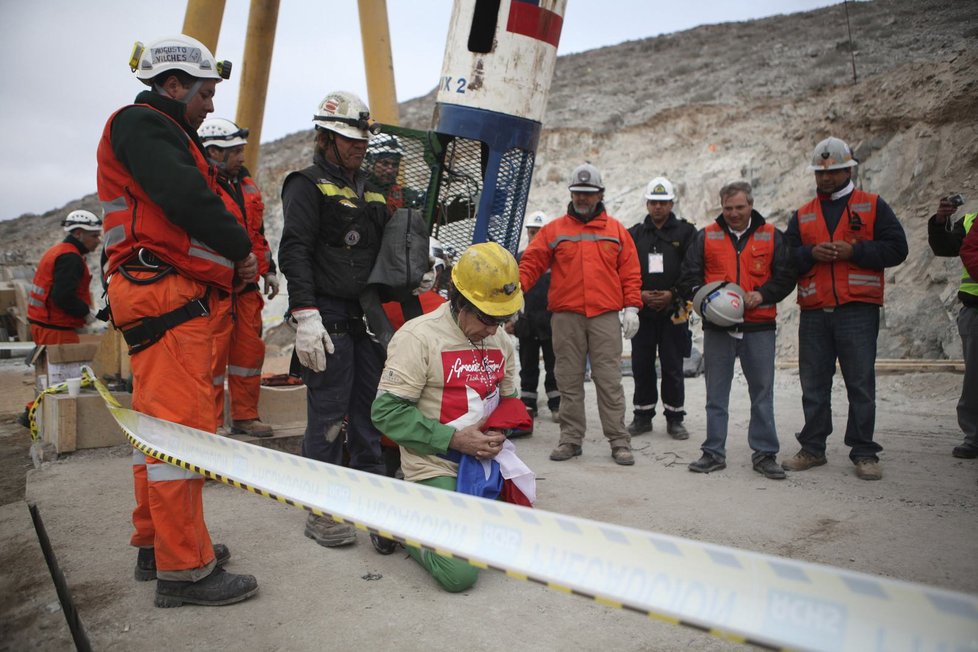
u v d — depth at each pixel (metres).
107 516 4.21
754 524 4.06
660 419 7.60
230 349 5.35
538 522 1.78
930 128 11.67
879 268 4.95
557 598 3.19
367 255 3.95
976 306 5.43
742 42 30.08
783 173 14.68
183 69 2.96
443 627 2.91
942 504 4.36
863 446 5.05
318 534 3.82
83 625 2.91
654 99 24.83
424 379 3.45
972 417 5.47
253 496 4.66
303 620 2.96
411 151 5.30
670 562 1.56
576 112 25.56
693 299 5.37
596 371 5.64
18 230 46.44
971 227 5.12
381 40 7.86
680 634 2.85
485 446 3.37
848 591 1.34
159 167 2.74
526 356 7.57
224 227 2.85
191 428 2.83
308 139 36.69
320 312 3.90
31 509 4.44
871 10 27.27
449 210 5.47
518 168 5.32
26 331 15.35
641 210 18.02
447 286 5.09
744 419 7.14
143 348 2.94
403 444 3.41
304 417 6.06
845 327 5.02
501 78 5.04
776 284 5.05
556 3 5.14
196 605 3.07
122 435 5.79
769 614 1.42
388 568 3.52
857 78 17.88
